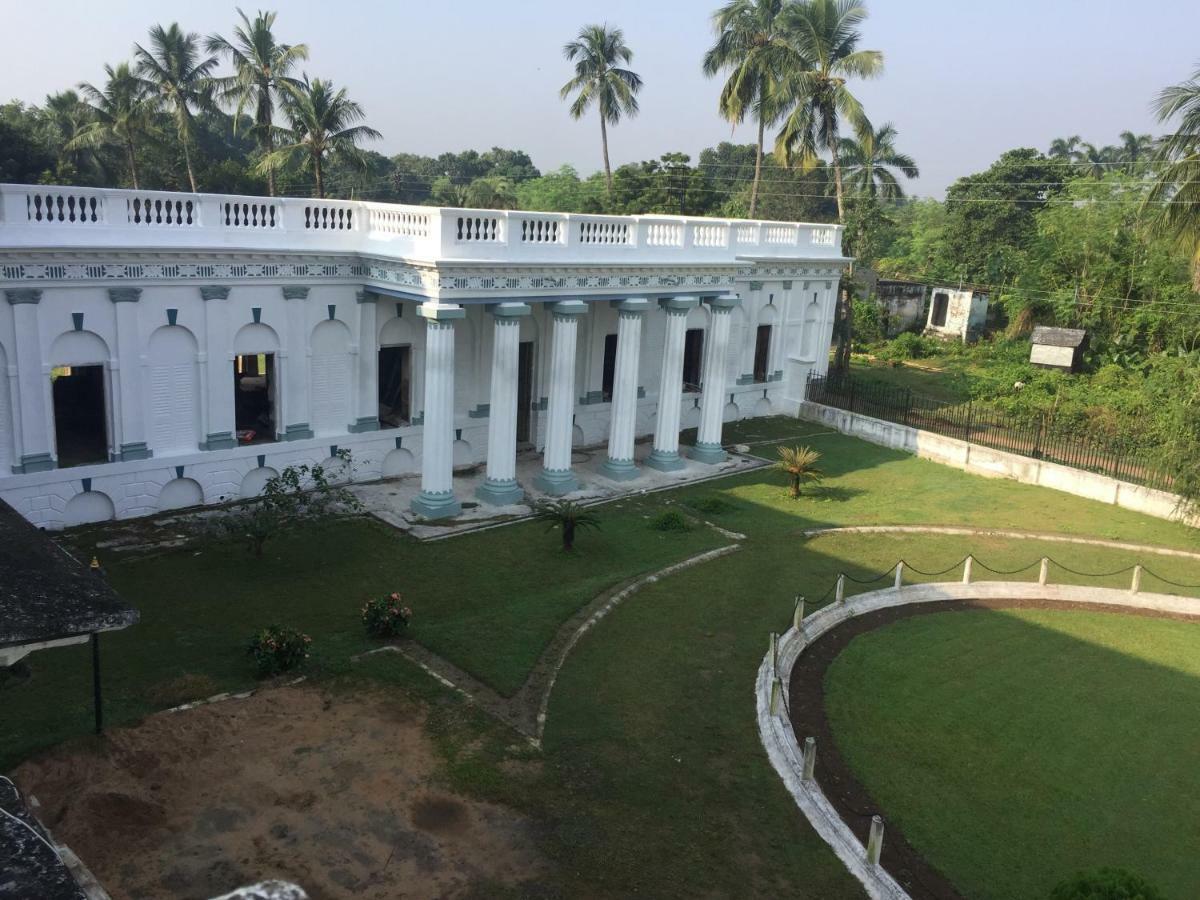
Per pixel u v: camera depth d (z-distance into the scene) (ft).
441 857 33.94
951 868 37.35
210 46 173.99
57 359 62.95
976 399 132.57
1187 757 46.75
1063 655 57.57
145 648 49.78
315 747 40.16
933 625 61.00
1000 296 198.80
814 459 86.22
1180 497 81.97
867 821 39.83
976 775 44.09
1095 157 264.72
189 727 40.40
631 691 48.29
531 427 92.43
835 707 49.60
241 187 215.10
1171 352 150.92
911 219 398.42
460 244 69.15
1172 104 91.20
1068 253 174.70
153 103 185.57
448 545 68.44
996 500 87.76
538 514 70.28
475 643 51.60
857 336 192.03
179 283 66.64
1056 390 135.33
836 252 118.32
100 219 63.26
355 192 252.83
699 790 40.16
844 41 132.67
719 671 51.31
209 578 59.82
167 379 68.13
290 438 75.10
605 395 97.86
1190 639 61.00
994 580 68.44
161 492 69.36
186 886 30.94
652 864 35.01
